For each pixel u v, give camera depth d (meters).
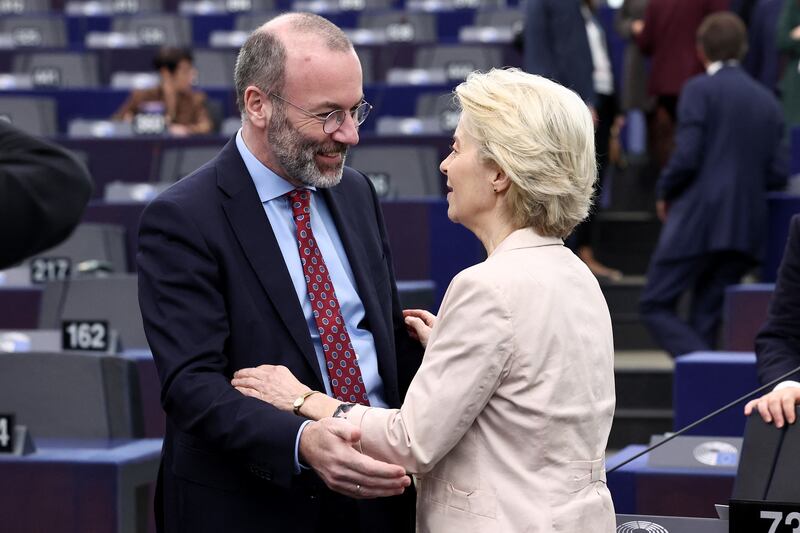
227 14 15.02
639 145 11.84
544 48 8.37
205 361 3.04
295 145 3.14
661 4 10.02
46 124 11.38
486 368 2.84
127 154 9.57
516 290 2.88
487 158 2.95
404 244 7.87
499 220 3.00
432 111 11.05
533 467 2.87
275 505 3.13
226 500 3.13
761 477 3.22
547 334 2.87
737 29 7.78
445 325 2.91
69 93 11.66
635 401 7.82
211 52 13.06
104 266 7.26
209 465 3.14
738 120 7.64
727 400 5.17
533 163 2.90
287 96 3.13
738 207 7.61
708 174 7.64
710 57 7.82
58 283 6.34
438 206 7.84
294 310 3.16
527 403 2.86
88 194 2.40
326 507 3.20
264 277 3.15
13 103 11.40
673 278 7.69
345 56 3.16
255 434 2.96
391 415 2.95
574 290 2.96
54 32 15.17
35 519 4.47
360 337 3.28
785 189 8.10
